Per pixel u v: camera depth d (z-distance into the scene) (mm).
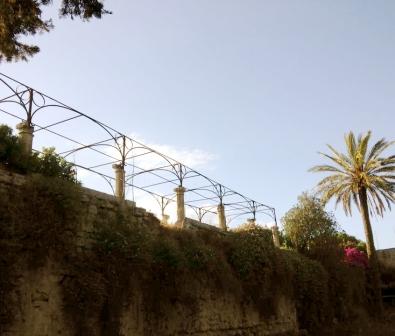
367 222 30406
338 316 22844
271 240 18172
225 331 14070
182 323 12227
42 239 8664
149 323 11055
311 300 20234
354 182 30688
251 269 15906
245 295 15477
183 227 14367
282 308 17750
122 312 10070
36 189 8859
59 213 9133
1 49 11461
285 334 17375
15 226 8273
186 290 12477
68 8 11578
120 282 10055
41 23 11602
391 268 36625
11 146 9656
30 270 8562
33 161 9938
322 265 23031
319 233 26000
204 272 13516
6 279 7957
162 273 11625
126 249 10328
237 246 16000
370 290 28844
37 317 8516
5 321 7840
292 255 20703
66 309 9031
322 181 31172
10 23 11047
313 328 19750
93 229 10203
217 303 13984
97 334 9375
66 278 9234
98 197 10648
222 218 19203
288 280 18281
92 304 9320
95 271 9734
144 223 12117
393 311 30812
